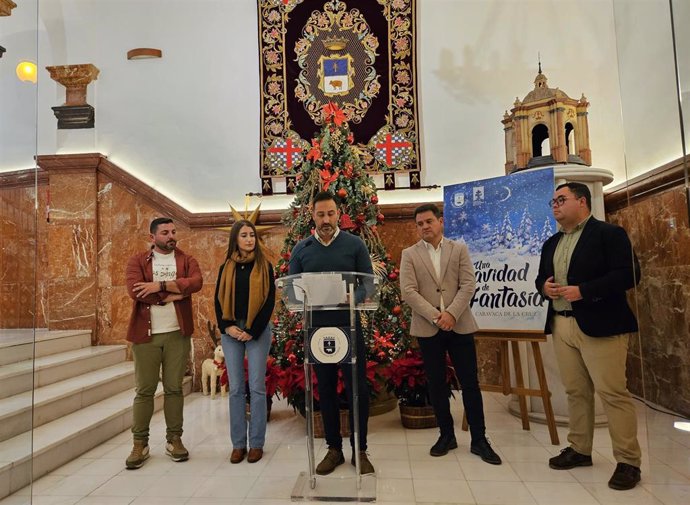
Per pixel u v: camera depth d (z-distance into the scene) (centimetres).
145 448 304
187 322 318
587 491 244
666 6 175
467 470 276
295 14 538
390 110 524
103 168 528
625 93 209
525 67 518
